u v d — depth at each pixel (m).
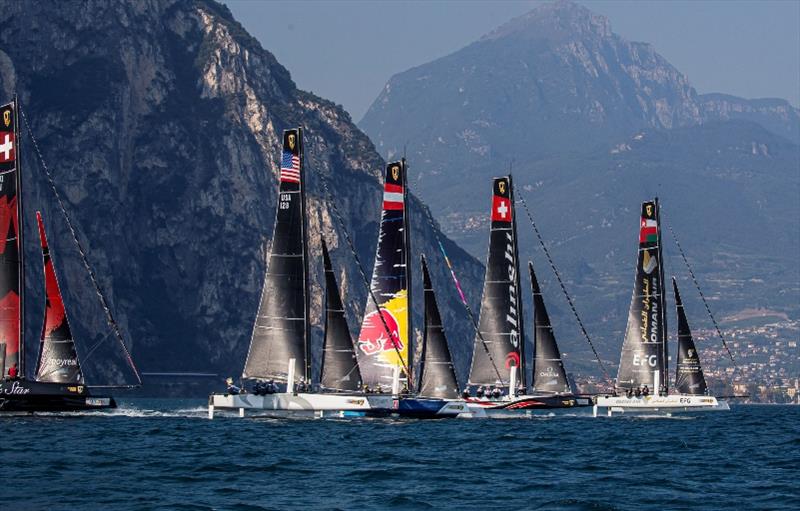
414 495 184.50
